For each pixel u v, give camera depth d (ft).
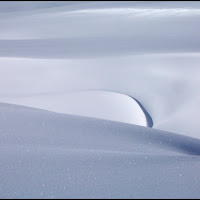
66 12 333.62
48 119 39.91
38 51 166.71
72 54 154.30
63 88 117.91
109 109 100.07
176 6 322.96
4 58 135.85
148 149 34.27
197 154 35.76
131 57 136.56
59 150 29.32
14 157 26.37
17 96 109.91
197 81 112.78
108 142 35.09
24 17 331.98
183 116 93.20
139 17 282.15
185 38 195.42
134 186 21.04
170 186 21.39
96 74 125.90
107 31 247.29
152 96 108.47
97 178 22.15
